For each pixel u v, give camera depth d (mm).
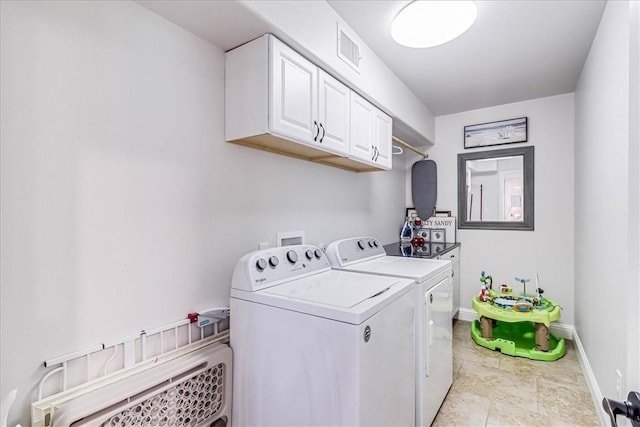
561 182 3088
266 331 1293
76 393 997
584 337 2459
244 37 1438
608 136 1732
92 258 1081
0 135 896
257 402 1321
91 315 1075
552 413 1909
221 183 1538
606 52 1758
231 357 1395
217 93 1521
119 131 1158
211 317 1449
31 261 949
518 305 2775
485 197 3475
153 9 1248
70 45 1037
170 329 1308
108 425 1000
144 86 1237
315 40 1598
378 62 2279
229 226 1574
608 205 1736
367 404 1124
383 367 1252
